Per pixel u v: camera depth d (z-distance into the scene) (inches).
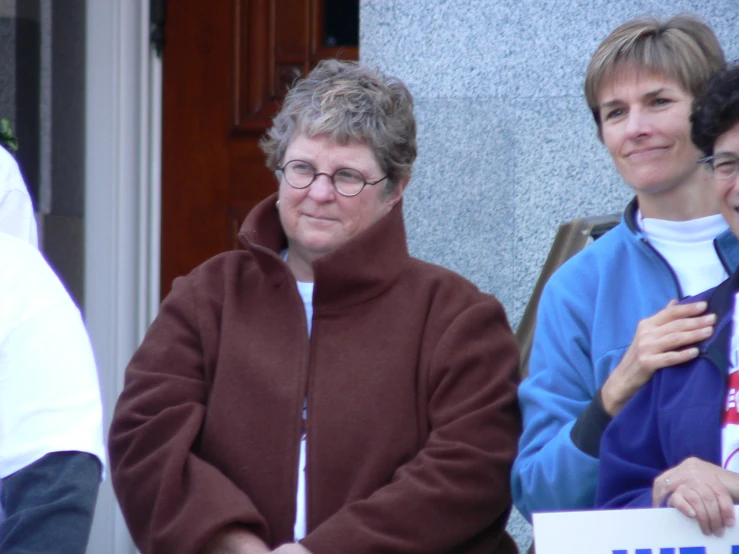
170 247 669.3
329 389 374.3
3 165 362.0
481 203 525.3
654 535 285.9
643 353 323.6
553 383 364.2
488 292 521.7
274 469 370.6
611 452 323.0
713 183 344.2
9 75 614.9
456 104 528.1
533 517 289.4
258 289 398.6
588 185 515.5
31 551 267.4
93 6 652.7
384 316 386.0
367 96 395.5
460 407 370.0
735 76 321.7
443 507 354.3
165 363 391.5
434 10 531.2
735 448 301.4
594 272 378.3
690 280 367.6
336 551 347.6
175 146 668.7
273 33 658.8
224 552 354.6
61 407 288.0
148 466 370.9
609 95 377.1
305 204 391.9
